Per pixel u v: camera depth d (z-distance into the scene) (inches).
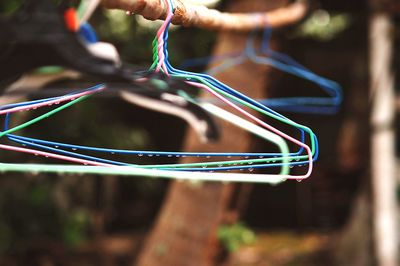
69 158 42.5
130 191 269.3
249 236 138.5
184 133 285.0
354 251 192.5
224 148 119.6
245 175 38.9
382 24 156.1
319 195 282.5
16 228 194.9
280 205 291.0
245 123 46.3
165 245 128.8
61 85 65.0
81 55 40.7
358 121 212.2
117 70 42.4
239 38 120.1
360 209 191.5
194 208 126.2
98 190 217.3
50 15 38.0
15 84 54.6
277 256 228.7
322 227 279.0
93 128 208.8
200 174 39.3
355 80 213.3
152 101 68.9
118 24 200.7
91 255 206.2
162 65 40.3
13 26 37.5
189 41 207.9
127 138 220.8
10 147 42.8
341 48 266.8
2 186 190.7
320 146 282.2
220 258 129.3
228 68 120.9
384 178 160.9
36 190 193.3
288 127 263.6
